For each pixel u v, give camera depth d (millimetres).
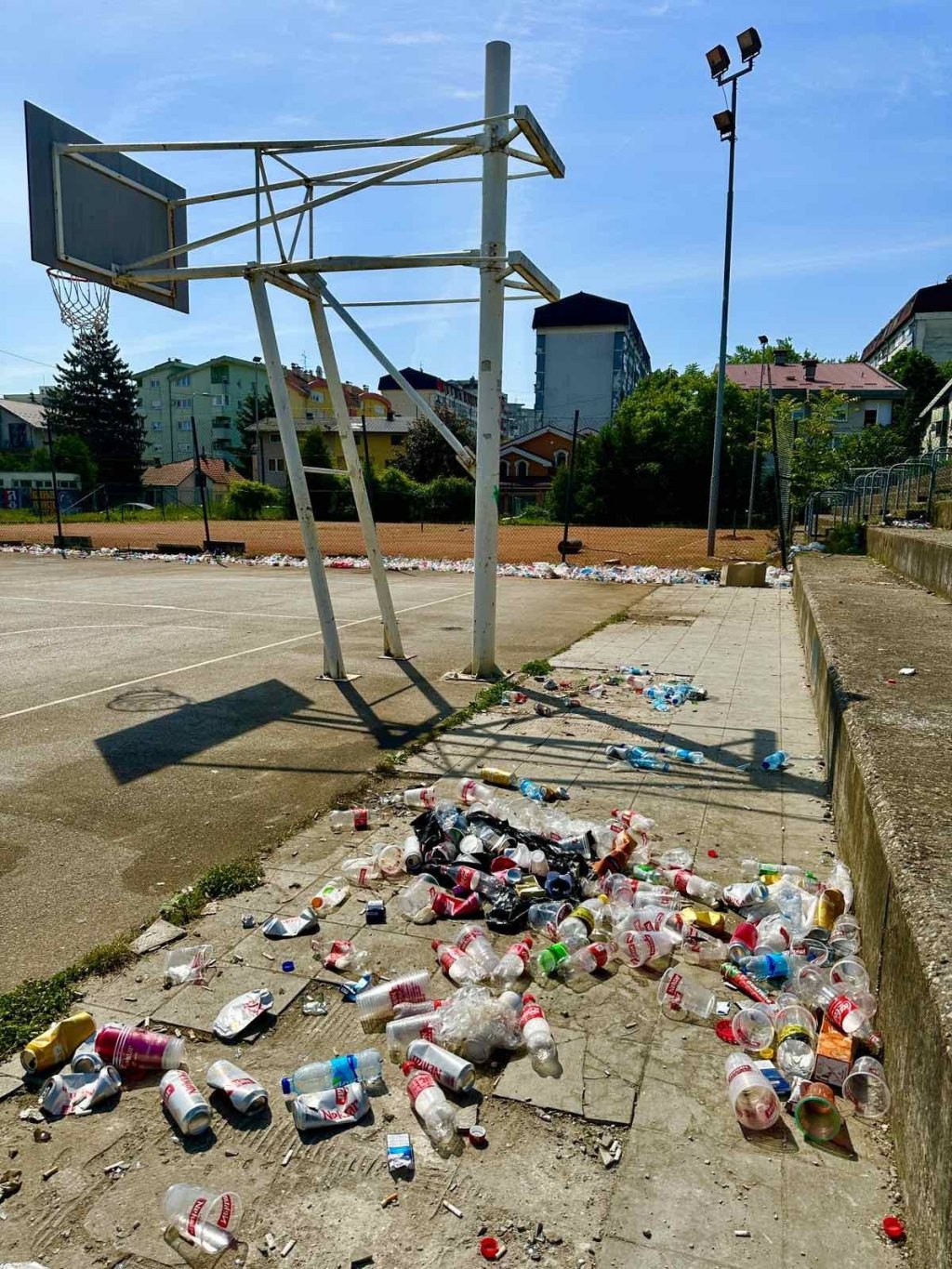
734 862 3924
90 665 8250
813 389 46812
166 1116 2367
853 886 3336
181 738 5852
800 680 7762
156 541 25891
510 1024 2682
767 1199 2043
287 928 3301
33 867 3863
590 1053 2619
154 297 7719
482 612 7664
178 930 3318
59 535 24000
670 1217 1995
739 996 2920
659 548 22141
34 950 3180
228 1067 2467
